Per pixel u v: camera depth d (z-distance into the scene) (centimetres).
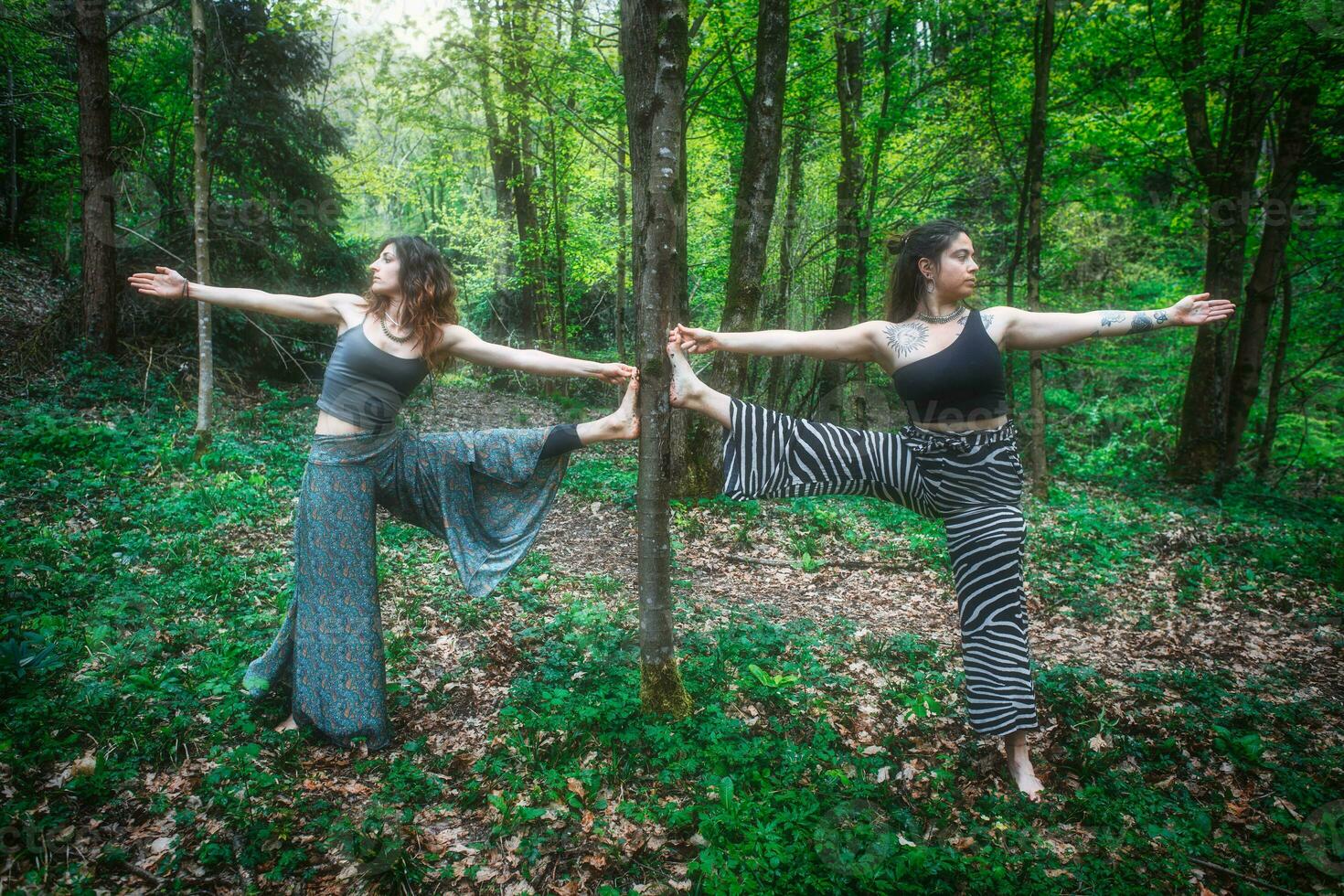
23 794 253
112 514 549
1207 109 1145
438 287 289
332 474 290
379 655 306
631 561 587
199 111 716
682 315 739
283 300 294
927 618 513
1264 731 357
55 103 1430
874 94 1121
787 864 234
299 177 1154
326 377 292
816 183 1209
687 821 254
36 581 423
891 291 288
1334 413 1313
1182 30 967
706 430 791
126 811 255
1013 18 991
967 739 335
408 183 1316
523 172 1370
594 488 792
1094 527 776
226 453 729
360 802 270
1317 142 1029
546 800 268
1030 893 227
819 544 672
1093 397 1547
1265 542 747
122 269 1002
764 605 511
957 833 263
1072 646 477
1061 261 1484
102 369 911
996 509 279
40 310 1238
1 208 1673
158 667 350
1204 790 303
